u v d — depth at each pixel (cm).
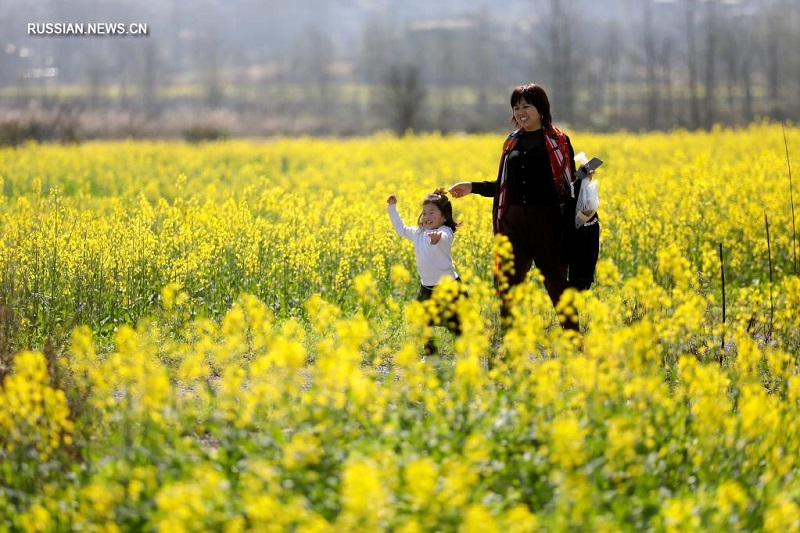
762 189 4031
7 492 1413
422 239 2233
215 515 1259
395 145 8281
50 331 2330
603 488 1413
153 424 1542
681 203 3603
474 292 1894
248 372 2058
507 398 1667
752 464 1556
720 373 1847
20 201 3366
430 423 1588
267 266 2891
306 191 4831
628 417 1562
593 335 1680
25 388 1516
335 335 2319
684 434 1622
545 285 2214
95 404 1644
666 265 1959
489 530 1173
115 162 6638
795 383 1778
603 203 3806
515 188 2184
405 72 18588
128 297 2567
